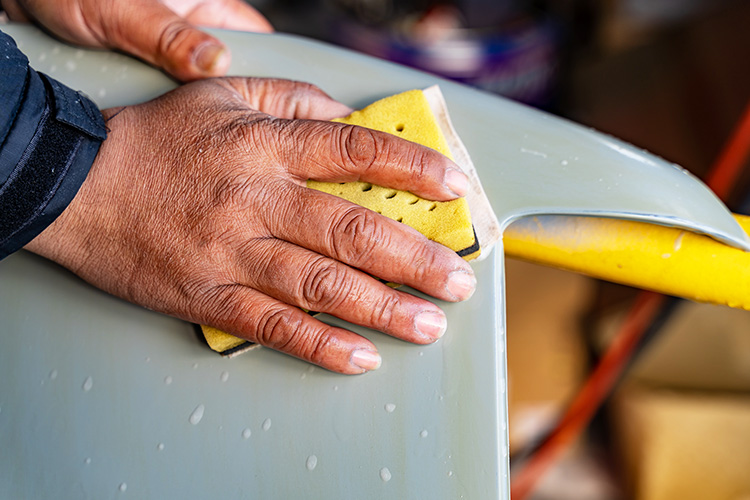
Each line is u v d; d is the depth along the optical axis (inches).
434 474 19.9
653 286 23.6
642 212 21.3
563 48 78.3
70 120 22.3
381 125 23.6
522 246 24.3
